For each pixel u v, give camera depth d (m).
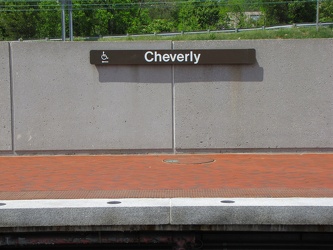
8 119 8.98
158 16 70.88
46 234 5.57
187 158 8.64
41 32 59.75
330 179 6.75
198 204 5.27
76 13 58.19
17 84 8.98
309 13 58.56
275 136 9.01
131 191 6.07
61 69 8.98
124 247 5.93
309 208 5.22
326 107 8.96
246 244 5.79
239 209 5.23
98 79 9.00
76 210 5.25
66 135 9.04
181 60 8.88
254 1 66.88
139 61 8.91
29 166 7.96
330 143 9.01
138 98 9.02
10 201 5.51
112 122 9.05
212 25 62.88
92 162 8.31
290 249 5.77
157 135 9.05
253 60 8.88
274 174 7.15
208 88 8.99
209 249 5.80
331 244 5.75
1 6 59.03
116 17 61.47
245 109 9.00
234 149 9.09
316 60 8.91
